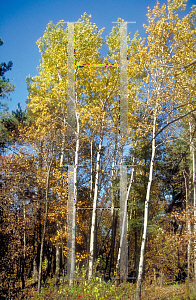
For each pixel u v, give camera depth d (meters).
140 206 18.22
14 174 14.09
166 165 20.94
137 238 19.17
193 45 12.60
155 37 12.73
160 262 15.48
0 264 11.95
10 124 17.62
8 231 12.51
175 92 12.08
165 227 18.02
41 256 11.66
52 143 13.77
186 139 14.30
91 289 11.10
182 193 20.33
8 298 11.56
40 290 11.42
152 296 11.18
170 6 12.87
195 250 12.30
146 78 13.10
